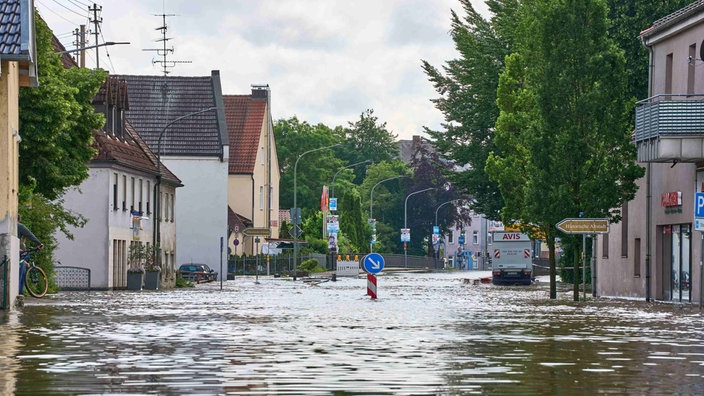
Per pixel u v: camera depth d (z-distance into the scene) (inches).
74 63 3260.3
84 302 1814.7
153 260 3110.2
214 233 4441.4
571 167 2098.9
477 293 2477.9
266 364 731.4
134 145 3503.9
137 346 871.7
